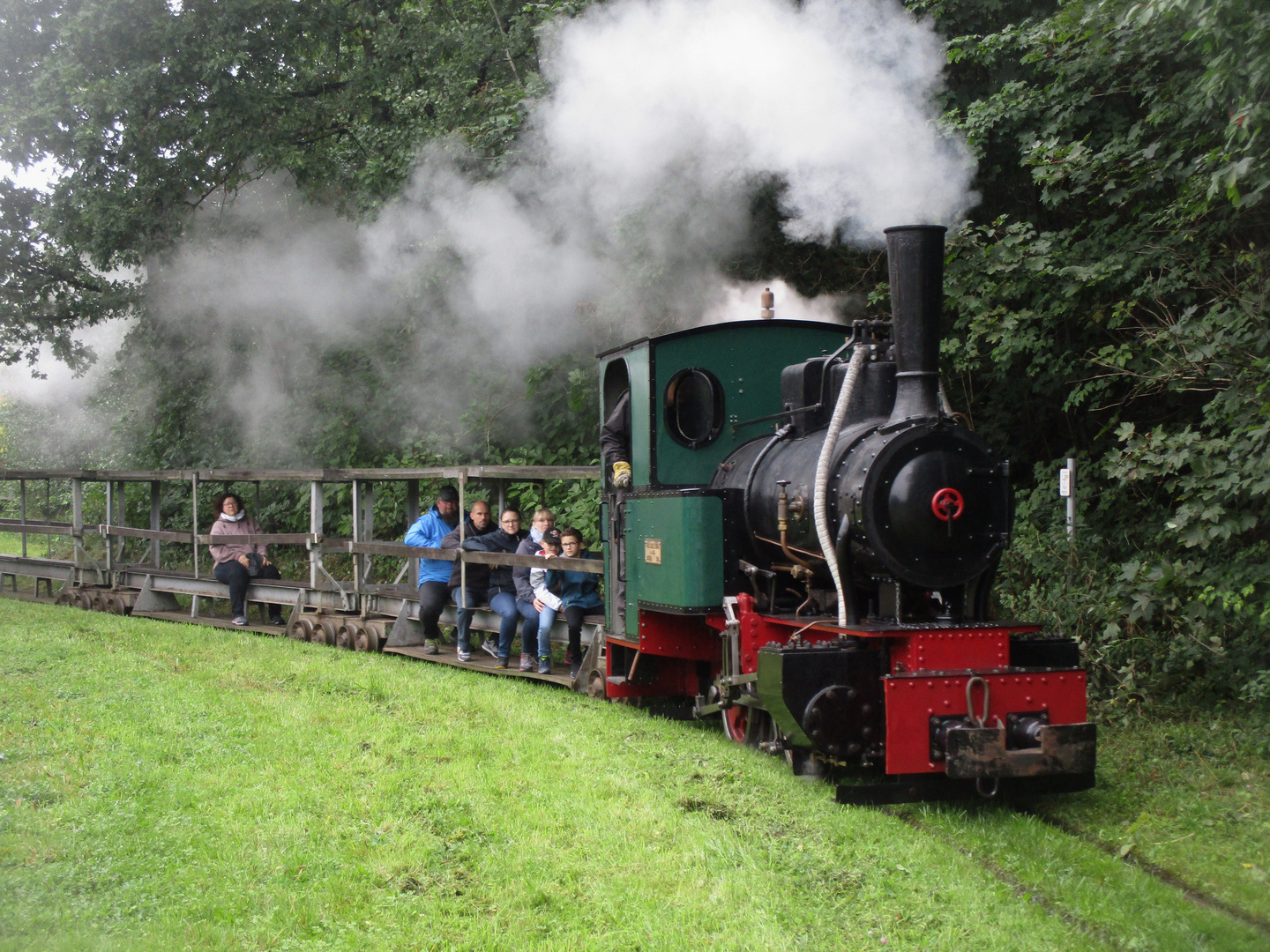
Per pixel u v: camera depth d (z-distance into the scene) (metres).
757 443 6.47
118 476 12.62
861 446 5.21
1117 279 7.60
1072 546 7.57
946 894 3.91
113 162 13.77
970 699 4.83
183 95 13.30
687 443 6.70
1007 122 8.16
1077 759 4.76
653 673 7.25
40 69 14.19
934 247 5.19
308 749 5.85
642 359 6.76
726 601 6.02
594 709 7.07
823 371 5.87
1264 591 6.53
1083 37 7.29
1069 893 3.94
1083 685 5.01
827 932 3.64
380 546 9.69
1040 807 5.07
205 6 13.41
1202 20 5.69
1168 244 7.37
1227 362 6.64
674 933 3.61
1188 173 6.92
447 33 13.54
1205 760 5.76
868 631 4.95
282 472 10.62
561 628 8.35
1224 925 3.70
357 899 3.90
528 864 4.22
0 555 14.63
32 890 3.96
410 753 5.86
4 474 14.15
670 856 4.29
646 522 6.64
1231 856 4.42
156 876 4.10
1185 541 6.40
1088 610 7.22
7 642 9.33
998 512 5.17
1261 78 5.61
